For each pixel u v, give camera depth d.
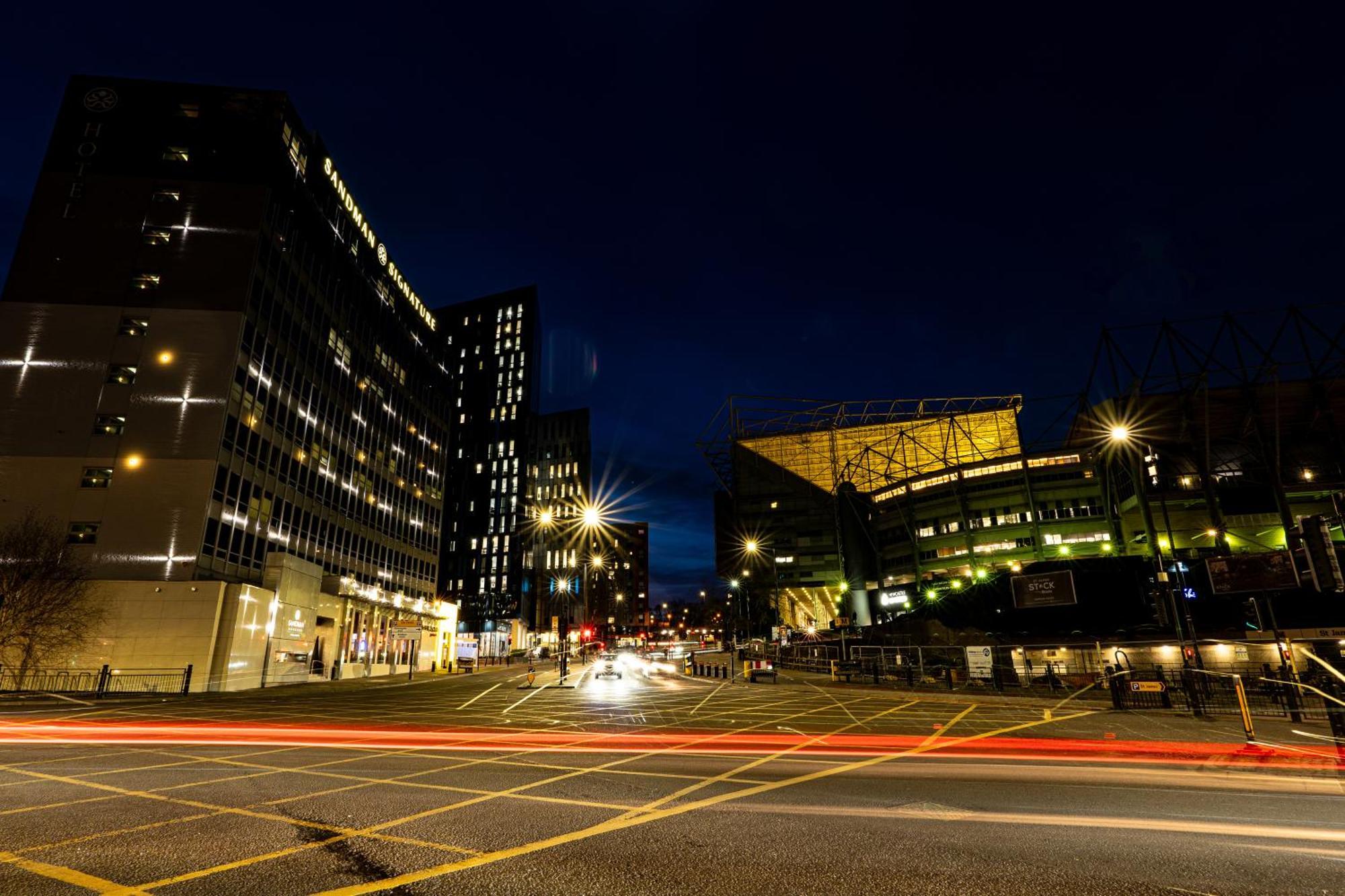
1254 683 23.05
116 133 43.28
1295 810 7.60
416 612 64.94
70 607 32.06
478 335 143.38
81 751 12.59
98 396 38.09
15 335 38.19
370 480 61.34
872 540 90.75
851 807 7.83
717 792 8.76
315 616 47.19
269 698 29.23
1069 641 42.00
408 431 70.25
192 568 36.25
